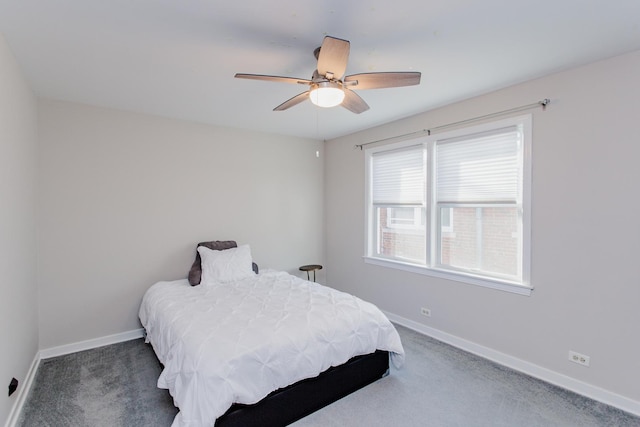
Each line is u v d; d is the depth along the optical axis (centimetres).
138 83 266
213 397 172
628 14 172
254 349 194
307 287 323
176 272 373
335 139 477
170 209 368
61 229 308
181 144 375
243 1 161
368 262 424
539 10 168
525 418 212
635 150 214
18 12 168
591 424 205
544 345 259
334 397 231
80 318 318
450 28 186
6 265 198
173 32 189
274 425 201
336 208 477
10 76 209
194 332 212
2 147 192
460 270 323
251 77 191
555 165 250
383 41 200
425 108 335
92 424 207
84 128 318
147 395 238
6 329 197
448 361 290
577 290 241
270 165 445
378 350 259
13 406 208
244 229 425
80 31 188
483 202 301
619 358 222
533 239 263
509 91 276
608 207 226
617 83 220
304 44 204
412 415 216
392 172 393
